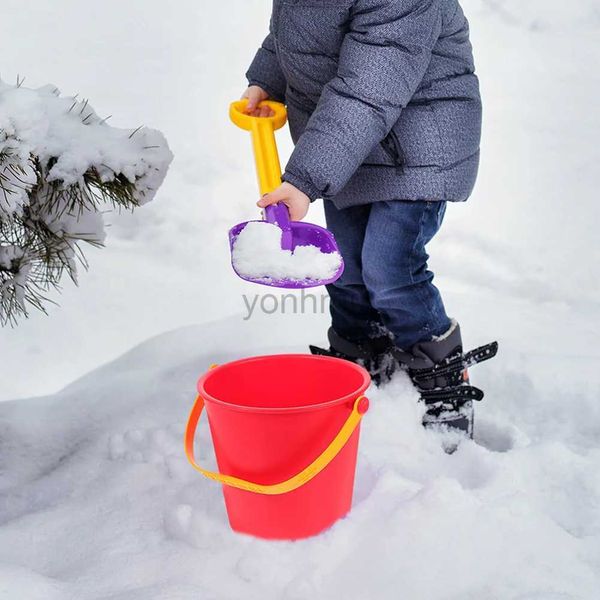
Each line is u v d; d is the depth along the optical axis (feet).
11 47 14.56
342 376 4.57
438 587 3.84
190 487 4.66
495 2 15.42
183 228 9.90
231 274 8.96
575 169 11.10
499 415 5.91
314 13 5.05
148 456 5.04
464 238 9.55
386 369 6.04
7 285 4.74
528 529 4.18
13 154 4.06
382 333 5.99
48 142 4.32
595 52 14.29
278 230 4.57
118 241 9.65
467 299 8.16
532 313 7.94
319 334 7.28
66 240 4.78
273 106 5.77
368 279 5.46
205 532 4.16
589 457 5.09
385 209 5.33
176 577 3.93
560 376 6.13
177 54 14.48
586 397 5.93
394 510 4.30
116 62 14.20
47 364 7.02
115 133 4.64
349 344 6.03
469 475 4.95
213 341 7.15
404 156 5.20
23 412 5.78
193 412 4.37
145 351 7.03
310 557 4.06
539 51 14.29
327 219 5.79
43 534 4.37
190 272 8.99
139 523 4.38
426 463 5.13
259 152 5.17
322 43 5.14
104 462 5.11
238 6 16.02
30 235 4.71
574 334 7.38
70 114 4.58
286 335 7.27
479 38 14.56
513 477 4.73
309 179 4.66
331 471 4.14
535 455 5.02
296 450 4.05
